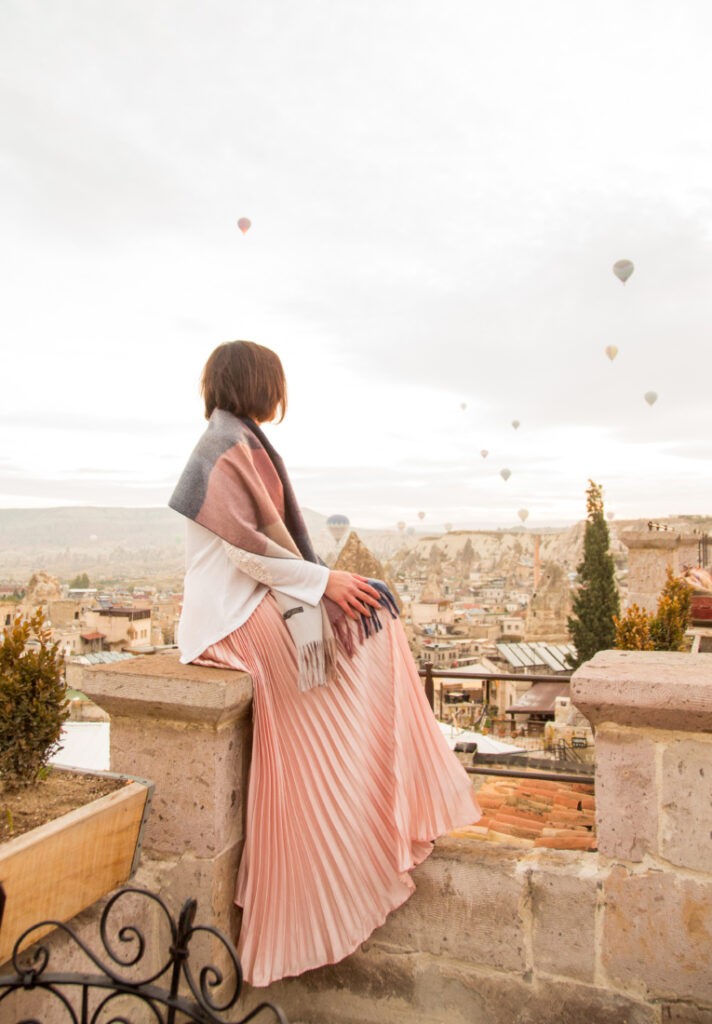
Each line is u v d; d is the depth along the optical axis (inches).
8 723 66.3
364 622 74.7
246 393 79.5
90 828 61.8
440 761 78.4
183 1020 70.8
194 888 71.6
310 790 72.0
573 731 539.2
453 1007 73.9
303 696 73.3
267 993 76.0
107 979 46.7
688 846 67.6
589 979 70.4
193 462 74.9
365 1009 76.1
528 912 72.2
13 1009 55.4
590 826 174.1
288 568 72.2
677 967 67.7
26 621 70.6
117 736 75.8
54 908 59.1
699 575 434.9
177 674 71.4
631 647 280.8
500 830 171.9
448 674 119.6
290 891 70.8
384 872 73.0
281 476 80.7
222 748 72.3
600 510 846.5
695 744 67.4
